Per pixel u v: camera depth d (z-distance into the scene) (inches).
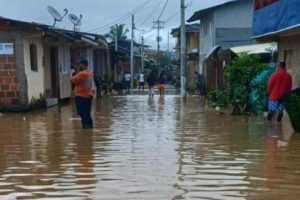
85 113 551.5
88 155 383.6
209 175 313.9
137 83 2164.1
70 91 1075.3
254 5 681.6
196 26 1947.6
